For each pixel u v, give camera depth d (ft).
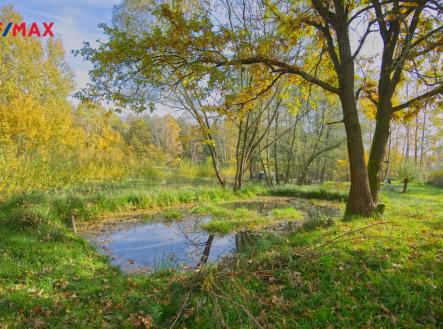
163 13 22.31
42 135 55.67
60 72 86.22
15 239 19.06
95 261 18.07
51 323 10.80
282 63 23.90
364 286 11.75
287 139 73.05
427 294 10.95
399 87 30.96
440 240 16.33
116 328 10.57
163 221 29.04
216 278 12.49
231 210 33.24
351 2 23.03
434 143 94.63
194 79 23.88
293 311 10.67
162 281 14.37
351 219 22.34
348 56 23.04
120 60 21.36
